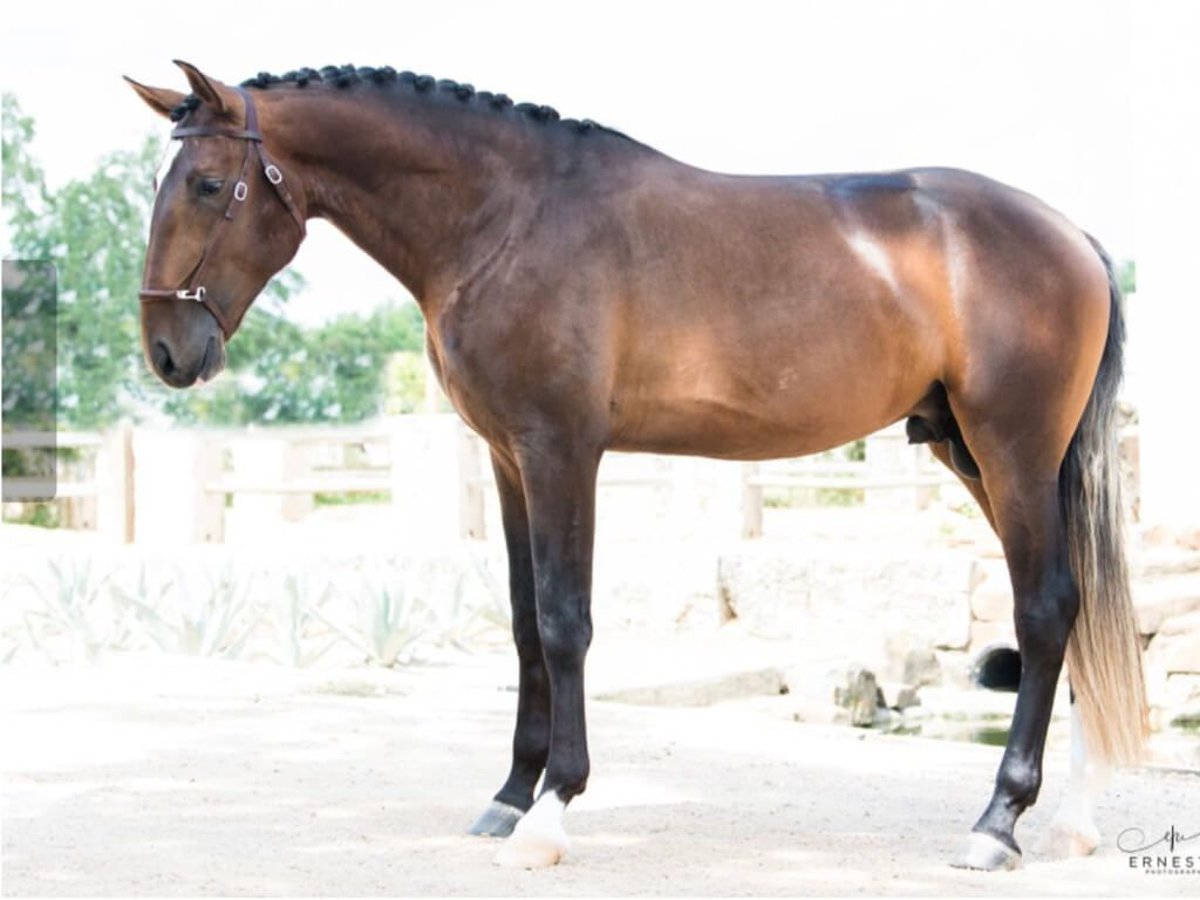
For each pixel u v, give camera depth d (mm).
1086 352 5598
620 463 17797
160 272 5391
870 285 5500
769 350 5438
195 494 16594
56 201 31766
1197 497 14211
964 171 5816
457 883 5168
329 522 20703
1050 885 5188
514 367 5332
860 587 13219
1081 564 5605
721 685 11094
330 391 33750
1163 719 10961
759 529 15719
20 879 5223
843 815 6273
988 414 5535
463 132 5492
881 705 11352
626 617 14141
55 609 11555
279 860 5480
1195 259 14164
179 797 6453
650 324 5391
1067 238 5652
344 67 5676
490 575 12477
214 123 5406
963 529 15375
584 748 5453
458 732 7973
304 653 11484
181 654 11148
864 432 5676
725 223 5484
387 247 5586
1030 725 5492
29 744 7508
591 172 5504
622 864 5434
